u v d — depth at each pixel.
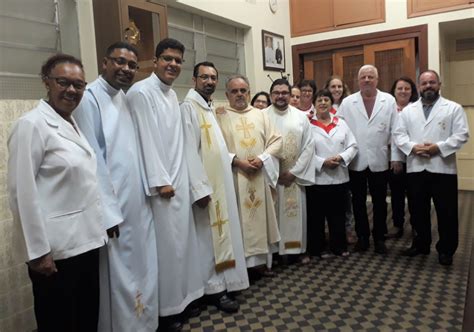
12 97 2.48
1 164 2.29
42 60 2.69
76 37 2.95
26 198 1.56
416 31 5.02
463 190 5.79
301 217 3.19
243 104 2.92
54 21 2.79
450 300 2.50
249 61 5.02
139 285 2.08
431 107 3.07
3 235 2.29
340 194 3.30
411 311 2.39
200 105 2.56
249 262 2.88
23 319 2.39
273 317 2.41
